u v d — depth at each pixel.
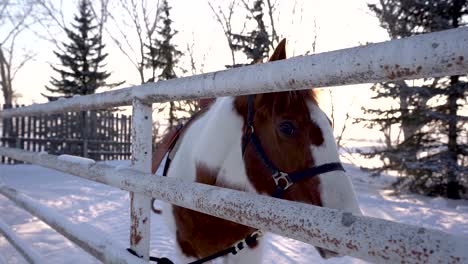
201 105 2.71
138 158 1.58
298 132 1.68
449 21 10.30
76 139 16.14
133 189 1.46
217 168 2.08
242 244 1.97
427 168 9.98
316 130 1.67
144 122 1.58
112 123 17.70
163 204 2.61
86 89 24.33
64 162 2.12
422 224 6.27
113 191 8.84
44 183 9.77
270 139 1.82
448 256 0.63
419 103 10.70
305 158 1.65
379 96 10.87
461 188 10.34
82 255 4.03
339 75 0.83
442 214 7.11
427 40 0.69
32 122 14.94
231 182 2.04
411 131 13.16
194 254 2.26
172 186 1.27
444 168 10.03
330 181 1.60
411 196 10.23
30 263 2.43
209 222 2.05
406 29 11.02
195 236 2.14
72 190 8.70
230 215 1.04
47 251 4.15
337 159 1.65
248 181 1.94
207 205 1.11
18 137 14.41
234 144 2.04
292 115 1.69
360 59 0.79
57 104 2.40
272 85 0.99
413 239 0.67
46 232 4.91
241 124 2.02
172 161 2.48
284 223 0.89
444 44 0.66
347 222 0.78
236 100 2.07
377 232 0.72
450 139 10.34
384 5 12.82
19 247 2.72
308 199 1.63
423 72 0.70
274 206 0.93
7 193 3.27
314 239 0.83
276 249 4.61
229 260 2.19
